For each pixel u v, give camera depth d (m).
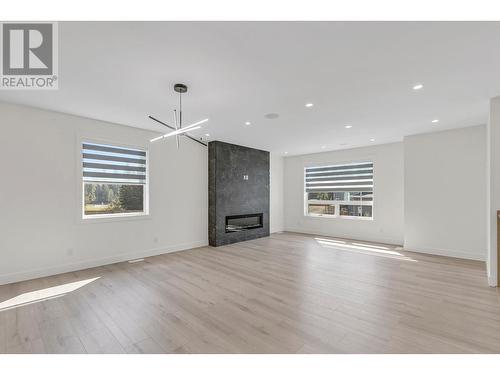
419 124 4.59
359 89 3.05
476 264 4.43
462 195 4.84
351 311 2.69
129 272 4.00
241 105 3.57
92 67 2.52
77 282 3.54
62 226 3.96
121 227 4.64
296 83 2.89
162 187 5.25
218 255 5.10
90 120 4.25
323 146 6.70
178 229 5.52
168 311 2.69
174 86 2.93
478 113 3.96
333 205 7.48
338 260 4.71
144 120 4.33
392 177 6.22
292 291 3.23
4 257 3.48
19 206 3.60
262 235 7.25
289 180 8.43
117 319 2.52
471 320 2.50
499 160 3.36
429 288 3.33
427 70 2.59
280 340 2.16
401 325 2.40
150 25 1.89
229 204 6.30
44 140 3.80
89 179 4.33
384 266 4.32
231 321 2.48
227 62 2.43
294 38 2.06
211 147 6.09
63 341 2.15
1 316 2.58
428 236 5.21
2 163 3.47
